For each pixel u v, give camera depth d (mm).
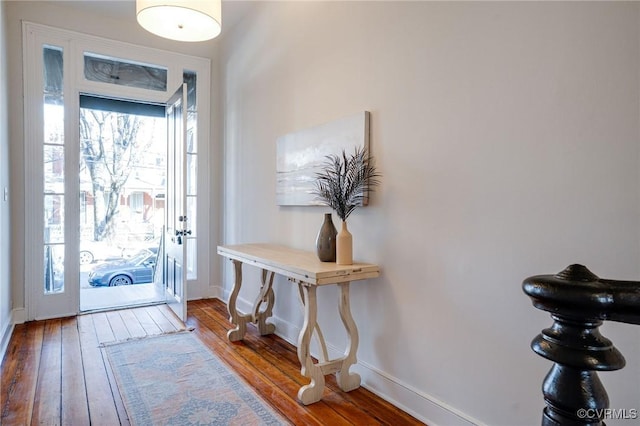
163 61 4148
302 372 2135
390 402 2105
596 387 483
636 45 1210
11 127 3385
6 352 2773
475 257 1684
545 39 1438
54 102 3631
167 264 4160
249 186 3715
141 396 2156
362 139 2254
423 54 1930
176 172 3783
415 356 1974
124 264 5895
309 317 2133
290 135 2973
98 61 3873
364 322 2303
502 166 1579
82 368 2518
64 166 3646
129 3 3617
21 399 2105
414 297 1978
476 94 1680
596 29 1301
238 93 3957
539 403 1457
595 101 1303
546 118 1435
